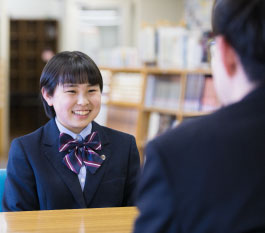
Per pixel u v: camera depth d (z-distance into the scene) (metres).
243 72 0.63
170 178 0.59
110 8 6.40
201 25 5.23
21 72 8.88
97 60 4.69
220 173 0.58
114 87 4.30
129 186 1.48
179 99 3.63
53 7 8.75
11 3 8.56
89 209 1.24
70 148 1.40
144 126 3.96
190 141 0.61
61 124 1.44
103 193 1.41
